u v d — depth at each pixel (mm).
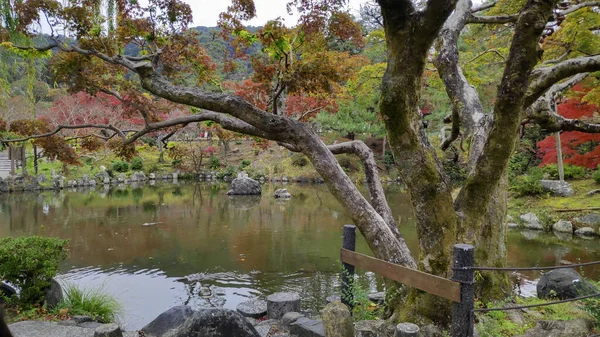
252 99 5992
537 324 3701
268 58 5109
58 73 4715
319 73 4418
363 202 4168
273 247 9102
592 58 3459
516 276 6898
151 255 8406
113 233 10352
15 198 16609
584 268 7555
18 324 4230
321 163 4230
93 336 3879
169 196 18016
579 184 14359
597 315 3584
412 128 3293
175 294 6230
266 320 4504
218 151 29641
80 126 4930
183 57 5203
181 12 4629
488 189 3551
